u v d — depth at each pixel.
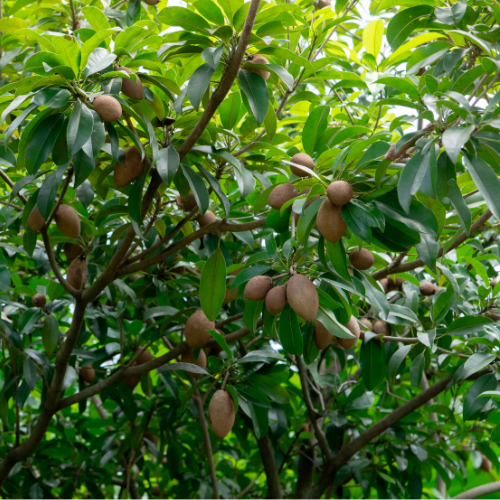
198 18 1.36
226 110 1.65
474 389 1.75
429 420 2.59
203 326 1.66
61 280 1.62
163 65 1.63
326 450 2.30
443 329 1.86
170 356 1.81
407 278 1.96
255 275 1.35
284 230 1.37
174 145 1.52
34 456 2.55
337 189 1.08
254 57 1.43
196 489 2.70
